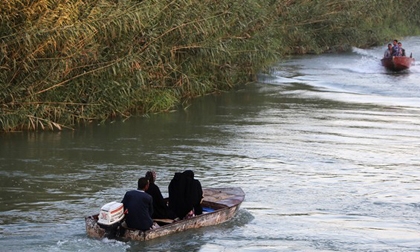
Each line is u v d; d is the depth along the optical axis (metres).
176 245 18.52
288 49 70.25
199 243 18.72
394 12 90.38
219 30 42.88
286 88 48.81
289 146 30.62
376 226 20.47
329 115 38.44
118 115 37.34
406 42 84.44
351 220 20.97
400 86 50.31
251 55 47.50
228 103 42.22
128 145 30.61
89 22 31.78
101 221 18.42
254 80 52.22
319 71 58.66
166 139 31.91
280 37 64.25
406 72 58.31
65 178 25.23
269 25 51.03
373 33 80.81
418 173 26.41
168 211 20.00
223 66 46.31
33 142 30.92
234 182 24.84
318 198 23.09
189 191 20.19
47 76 32.38
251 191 23.75
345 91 47.94
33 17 30.62
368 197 23.28
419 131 34.12
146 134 33.00
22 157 28.20
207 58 42.44
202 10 40.06
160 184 24.56
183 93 43.22
